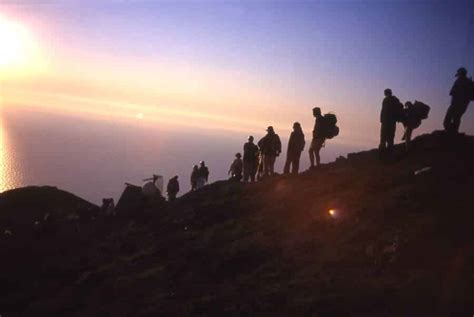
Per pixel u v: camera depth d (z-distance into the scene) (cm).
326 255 1106
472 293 807
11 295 1495
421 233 1030
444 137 1762
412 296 837
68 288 1441
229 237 1435
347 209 1332
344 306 865
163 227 1803
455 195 1202
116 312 1177
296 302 927
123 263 1520
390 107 1716
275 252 1223
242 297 1034
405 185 1377
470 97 1717
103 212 2275
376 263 991
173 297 1159
